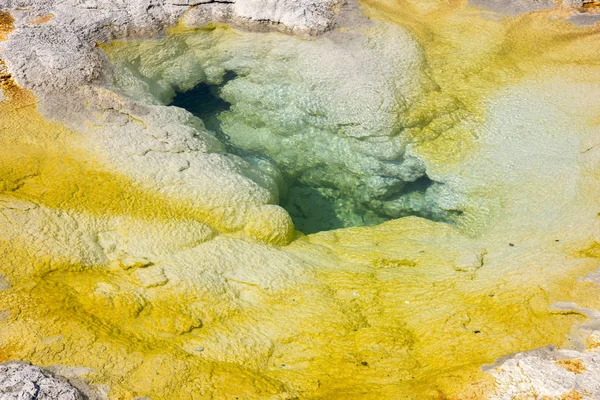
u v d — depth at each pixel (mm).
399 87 8008
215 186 6418
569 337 4613
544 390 4105
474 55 8438
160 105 7594
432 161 7504
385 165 7750
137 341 4672
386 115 7742
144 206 6043
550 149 7027
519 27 8836
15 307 4684
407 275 5773
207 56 8852
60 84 7285
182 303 5145
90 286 5078
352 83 8078
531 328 4789
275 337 5008
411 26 8820
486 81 8109
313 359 4824
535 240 5852
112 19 8414
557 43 8531
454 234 6496
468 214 6887
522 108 7668
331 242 6531
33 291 4867
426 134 7711
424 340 4965
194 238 5848
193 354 4672
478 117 7711
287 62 8625
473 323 4988
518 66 8266
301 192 8094
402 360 4773
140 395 4219
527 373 4262
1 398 3947
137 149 6652
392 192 7742
